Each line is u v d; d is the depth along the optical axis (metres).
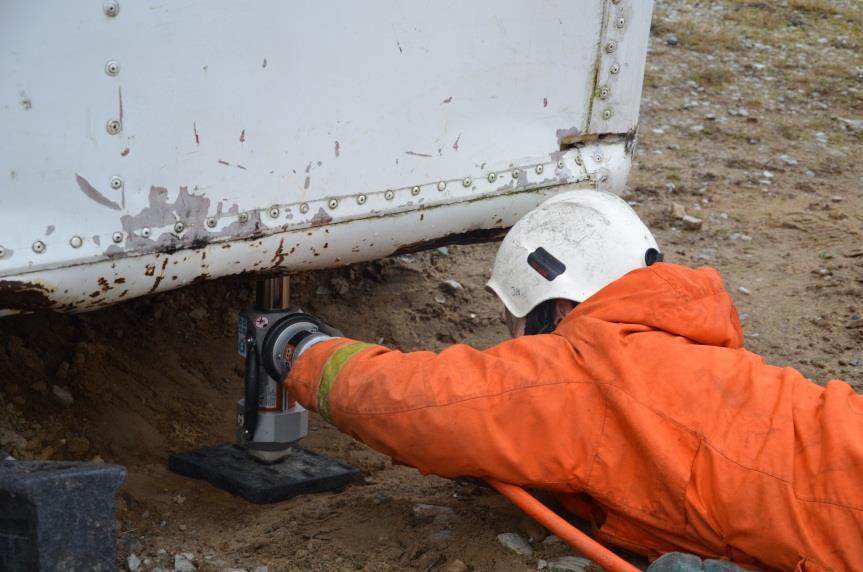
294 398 2.79
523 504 2.34
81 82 2.24
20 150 2.20
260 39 2.44
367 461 3.45
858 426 2.13
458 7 2.72
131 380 3.68
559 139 3.03
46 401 3.41
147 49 2.30
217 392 3.81
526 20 2.86
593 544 2.27
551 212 2.67
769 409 2.20
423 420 2.32
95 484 2.16
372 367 2.45
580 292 2.57
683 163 6.68
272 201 2.55
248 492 3.01
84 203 2.30
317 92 2.55
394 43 2.64
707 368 2.25
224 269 2.54
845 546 2.04
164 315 4.08
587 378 2.28
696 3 10.31
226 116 2.43
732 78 8.34
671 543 2.34
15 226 2.22
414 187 2.78
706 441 2.18
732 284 4.91
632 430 2.21
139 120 2.32
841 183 6.46
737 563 2.25
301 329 2.82
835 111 7.87
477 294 4.77
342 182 2.65
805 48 9.17
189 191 2.43
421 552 2.62
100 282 2.36
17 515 2.12
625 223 2.65
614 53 3.06
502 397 2.29
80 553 2.16
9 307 2.29
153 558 2.63
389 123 2.69
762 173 6.55
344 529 2.78
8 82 2.16
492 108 2.87
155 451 3.38
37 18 2.16
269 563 2.59
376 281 4.74
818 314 4.57
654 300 2.38
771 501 2.11
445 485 3.18
